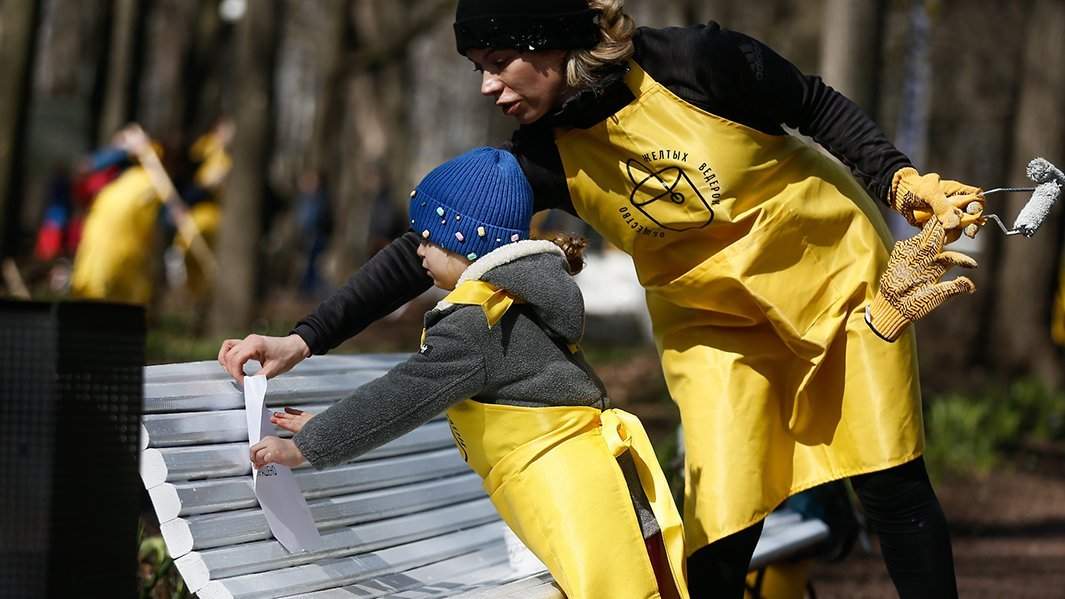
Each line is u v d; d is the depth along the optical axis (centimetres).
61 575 630
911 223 841
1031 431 2978
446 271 820
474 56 823
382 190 5803
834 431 881
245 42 3247
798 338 862
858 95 2075
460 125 12794
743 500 859
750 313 883
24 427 630
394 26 5884
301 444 776
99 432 646
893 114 4675
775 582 1107
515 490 801
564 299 794
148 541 1174
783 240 859
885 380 862
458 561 966
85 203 2906
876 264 871
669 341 921
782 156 865
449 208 803
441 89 12700
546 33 800
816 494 1148
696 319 909
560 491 786
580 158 855
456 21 816
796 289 864
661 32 845
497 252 791
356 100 6806
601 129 840
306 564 847
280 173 9162
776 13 4825
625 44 813
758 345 895
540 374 800
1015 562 1803
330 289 5897
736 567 877
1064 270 3797
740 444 869
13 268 3256
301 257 5981
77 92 6931
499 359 794
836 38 2081
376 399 779
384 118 6856
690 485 883
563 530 780
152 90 7019
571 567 773
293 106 12019
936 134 5128
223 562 784
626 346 4106
